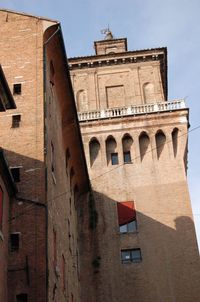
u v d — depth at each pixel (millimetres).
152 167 48469
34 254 23938
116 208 46656
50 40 32250
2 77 22438
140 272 43094
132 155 49375
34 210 25156
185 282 41969
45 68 30766
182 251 43531
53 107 32375
